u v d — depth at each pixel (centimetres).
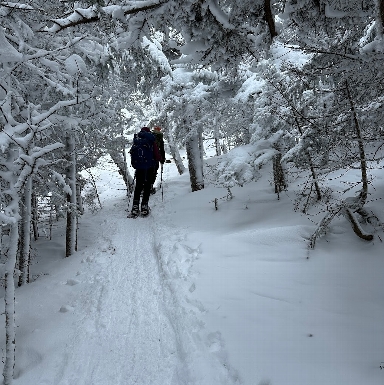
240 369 223
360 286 293
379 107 327
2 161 275
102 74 487
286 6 299
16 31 308
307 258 360
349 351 224
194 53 365
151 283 394
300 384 203
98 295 380
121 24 332
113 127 709
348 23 310
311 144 443
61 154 524
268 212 544
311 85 439
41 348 288
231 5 311
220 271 371
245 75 701
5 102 279
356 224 372
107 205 1016
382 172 548
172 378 235
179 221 624
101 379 245
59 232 762
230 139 1486
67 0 313
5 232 457
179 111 848
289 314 274
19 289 435
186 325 288
